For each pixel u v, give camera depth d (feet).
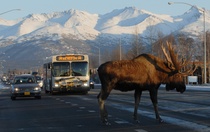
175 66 55.42
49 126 54.85
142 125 53.62
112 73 53.21
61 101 103.09
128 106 82.84
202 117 61.00
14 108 84.79
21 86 113.91
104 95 53.88
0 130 52.13
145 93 133.49
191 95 117.91
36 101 105.19
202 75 226.58
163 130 49.11
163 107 77.41
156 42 208.03
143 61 54.13
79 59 132.87
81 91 135.64
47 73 150.00
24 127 54.54
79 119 61.93
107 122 54.44
